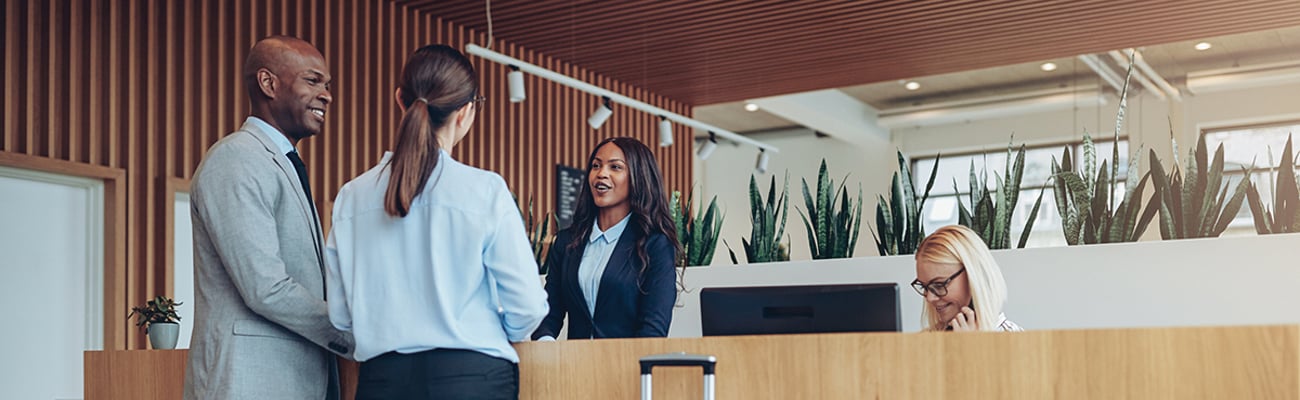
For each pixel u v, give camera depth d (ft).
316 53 8.32
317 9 22.58
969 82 41.22
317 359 7.72
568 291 9.95
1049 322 10.34
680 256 11.92
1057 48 28.84
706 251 13.42
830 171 48.08
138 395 9.09
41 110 17.70
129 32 18.95
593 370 7.68
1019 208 43.80
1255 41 35.65
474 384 6.87
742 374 7.41
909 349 7.07
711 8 25.43
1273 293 9.62
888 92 42.78
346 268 7.18
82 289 18.39
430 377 6.83
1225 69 38.22
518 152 27.32
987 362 6.91
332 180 22.22
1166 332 6.59
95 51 18.47
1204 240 9.87
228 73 20.57
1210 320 9.80
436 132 7.21
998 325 8.98
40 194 17.83
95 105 18.38
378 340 6.93
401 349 6.89
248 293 7.15
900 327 7.67
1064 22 26.48
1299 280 9.53
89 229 18.44
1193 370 6.52
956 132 45.29
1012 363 6.86
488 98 26.53
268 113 8.08
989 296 8.95
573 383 7.71
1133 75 38.50
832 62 30.25
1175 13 25.68
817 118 41.96
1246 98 38.65
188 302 19.81
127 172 18.70
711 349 7.50
